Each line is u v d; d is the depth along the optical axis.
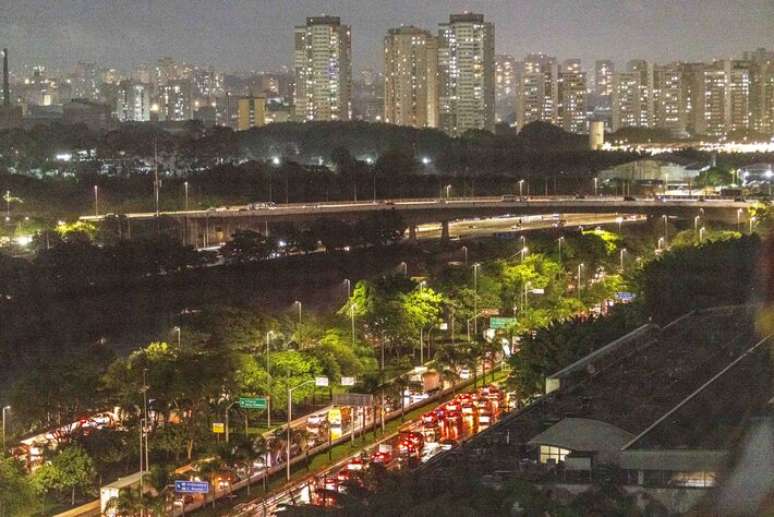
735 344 196.75
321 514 136.88
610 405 171.00
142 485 191.88
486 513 124.25
